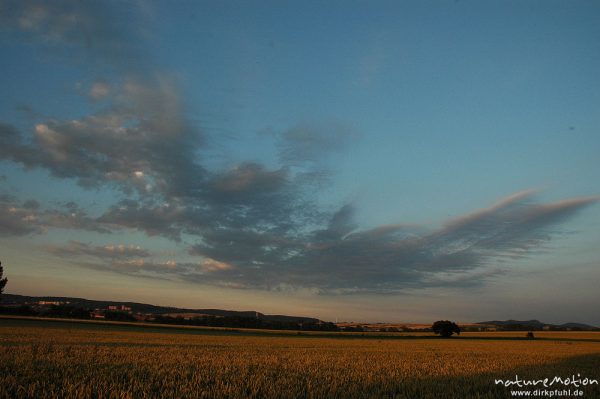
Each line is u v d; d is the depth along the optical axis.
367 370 20.20
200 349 31.17
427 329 135.38
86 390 11.66
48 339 35.31
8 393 11.24
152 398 11.49
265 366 20.38
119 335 49.84
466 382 16.89
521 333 127.25
